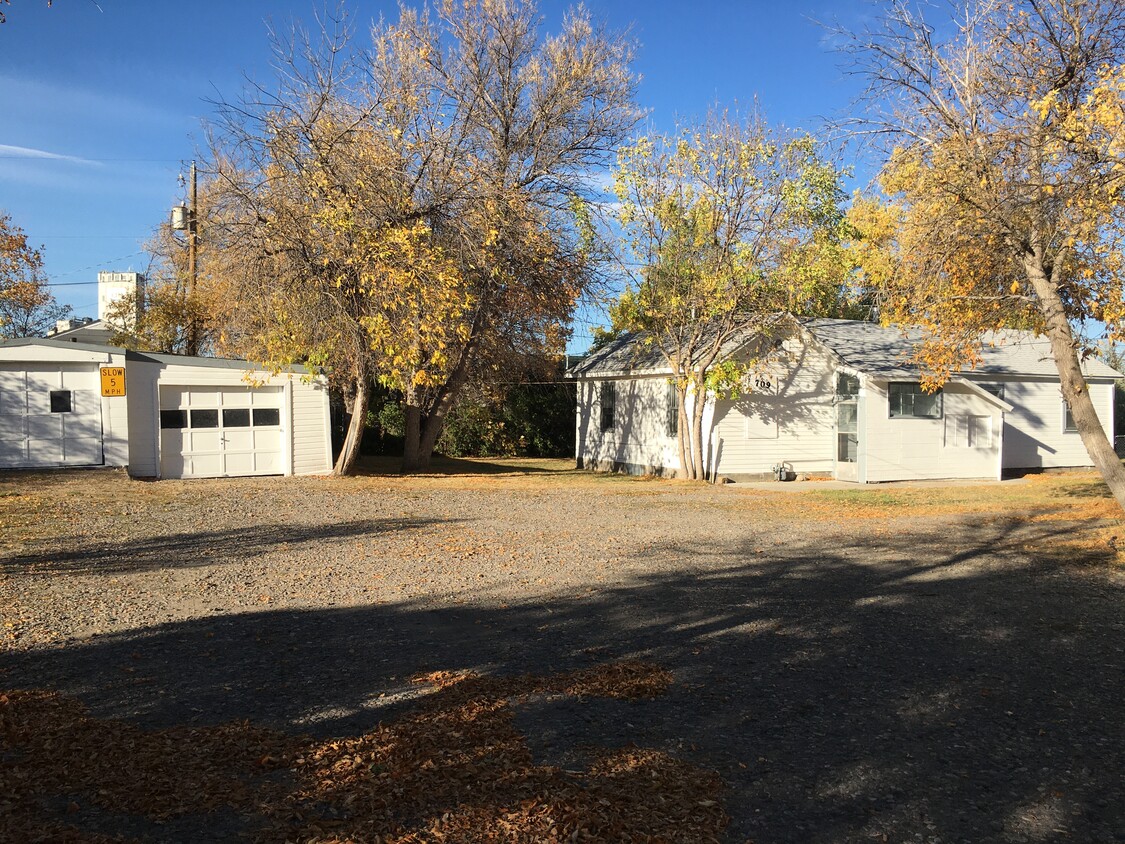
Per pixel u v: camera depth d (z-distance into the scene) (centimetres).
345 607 802
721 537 1271
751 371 2311
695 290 2150
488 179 2036
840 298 2864
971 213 1211
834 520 1481
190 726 494
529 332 2453
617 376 2664
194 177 2575
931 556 1122
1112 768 467
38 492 1569
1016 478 2447
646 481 2295
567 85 2253
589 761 457
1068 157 1143
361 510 1508
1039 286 1227
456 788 414
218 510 1441
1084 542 1226
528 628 737
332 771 431
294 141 1867
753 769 457
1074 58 1151
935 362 1435
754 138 2067
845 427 2378
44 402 1906
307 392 2209
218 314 2236
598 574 977
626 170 2133
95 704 529
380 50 2105
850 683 602
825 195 2052
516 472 2614
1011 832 396
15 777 416
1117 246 1165
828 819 404
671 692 577
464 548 1133
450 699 546
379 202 1867
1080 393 1208
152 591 842
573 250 2236
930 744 496
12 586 839
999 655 676
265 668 610
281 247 1852
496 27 2212
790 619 780
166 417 2056
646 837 373
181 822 377
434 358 1927
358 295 1911
